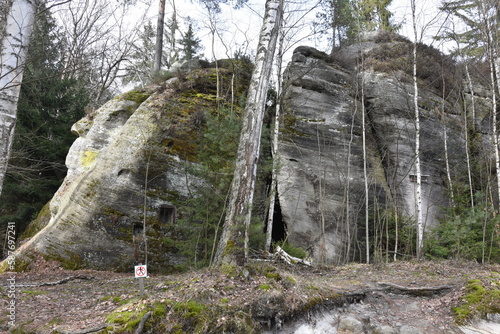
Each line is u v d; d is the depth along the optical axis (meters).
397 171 15.09
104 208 11.24
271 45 9.00
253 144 8.05
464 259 10.67
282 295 6.11
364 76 17.55
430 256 11.51
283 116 15.51
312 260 12.24
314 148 15.06
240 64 16.41
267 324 5.66
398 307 7.19
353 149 15.36
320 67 17.28
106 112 14.55
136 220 11.39
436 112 16.48
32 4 5.34
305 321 6.07
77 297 6.90
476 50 19.88
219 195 9.75
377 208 13.83
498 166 12.52
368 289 7.66
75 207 11.25
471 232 11.12
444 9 14.72
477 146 16.52
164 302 5.39
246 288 6.19
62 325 5.02
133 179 11.70
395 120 15.62
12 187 15.58
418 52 18.19
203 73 15.31
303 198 14.01
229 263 7.02
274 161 11.40
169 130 12.65
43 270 10.08
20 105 15.85
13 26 5.07
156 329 4.91
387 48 19.17
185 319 5.12
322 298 6.64
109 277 9.81
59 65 20.78
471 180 15.45
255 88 8.59
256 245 11.18
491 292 7.02
